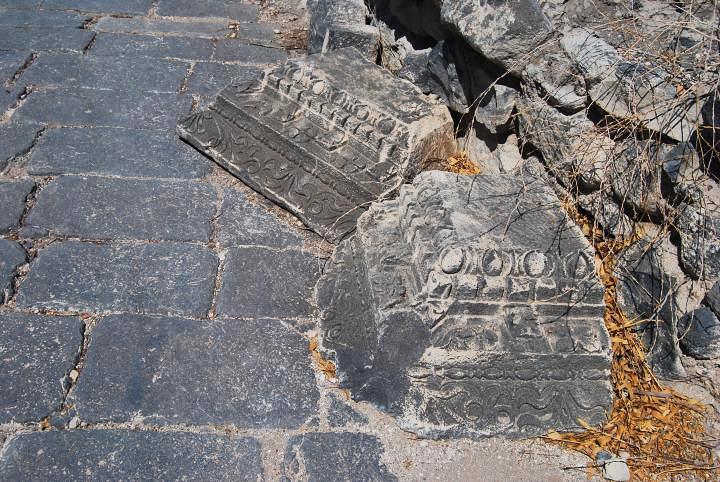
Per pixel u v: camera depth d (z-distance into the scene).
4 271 2.62
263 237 2.88
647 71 2.49
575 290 2.24
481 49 2.84
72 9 4.50
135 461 2.10
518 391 2.23
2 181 3.04
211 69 3.96
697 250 2.30
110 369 2.33
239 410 2.25
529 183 2.55
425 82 3.40
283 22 4.57
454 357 2.20
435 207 2.40
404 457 2.17
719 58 2.42
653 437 2.20
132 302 2.56
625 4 2.84
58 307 2.52
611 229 2.62
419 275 2.28
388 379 2.26
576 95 2.69
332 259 2.64
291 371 2.38
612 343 2.39
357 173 2.88
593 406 2.24
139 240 2.82
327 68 3.21
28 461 2.07
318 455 2.15
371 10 3.92
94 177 3.09
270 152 3.06
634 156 2.50
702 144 2.33
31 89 3.64
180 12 4.58
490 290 2.21
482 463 2.16
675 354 2.31
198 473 2.09
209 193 3.07
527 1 2.73
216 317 2.54
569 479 2.13
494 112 2.98
